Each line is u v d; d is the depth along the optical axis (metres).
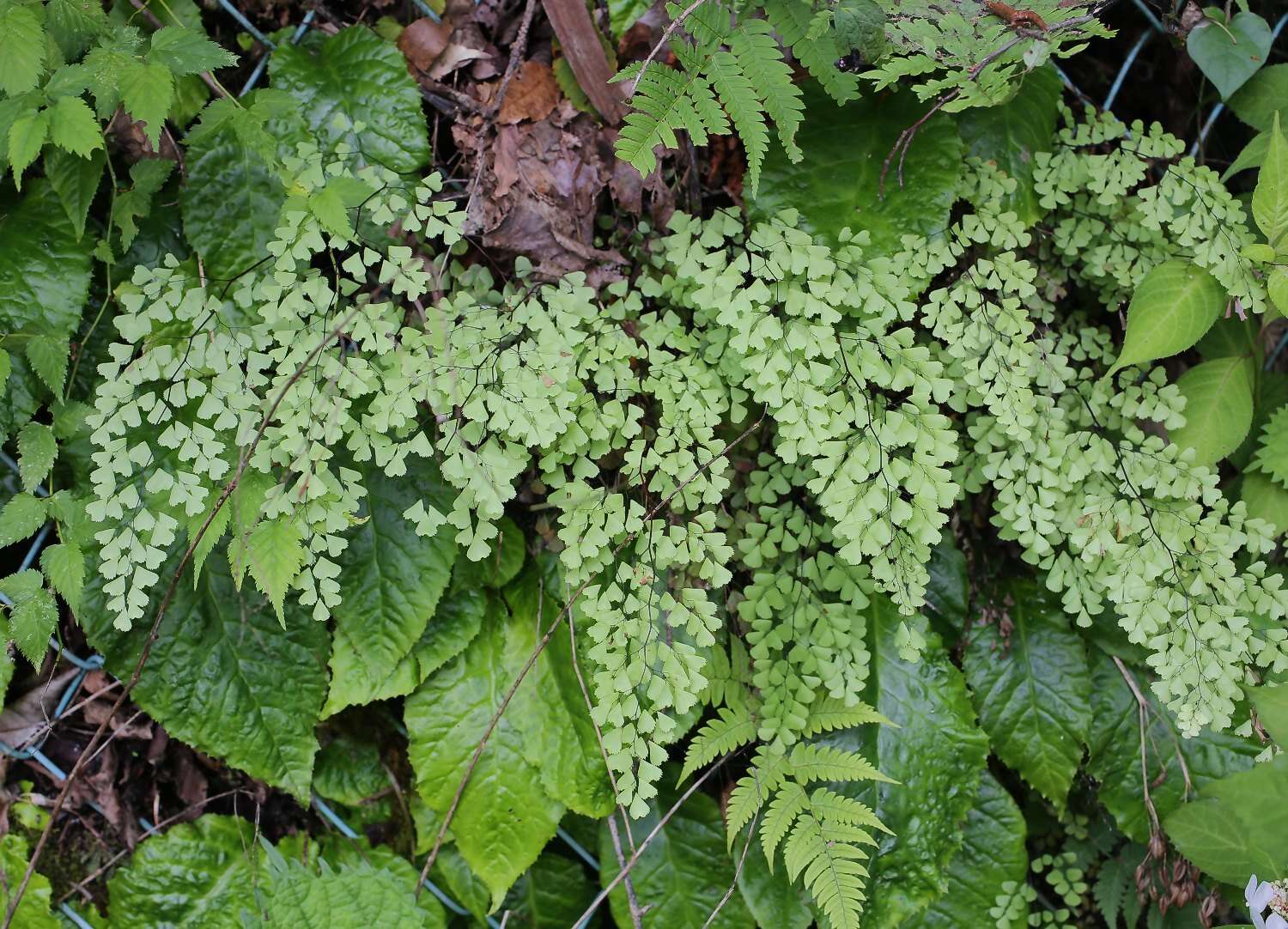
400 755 0.83
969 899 0.83
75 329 0.73
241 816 0.82
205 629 0.76
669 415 0.74
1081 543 0.77
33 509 0.71
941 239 0.76
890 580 0.74
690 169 0.79
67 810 0.79
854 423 0.75
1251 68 0.81
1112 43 0.91
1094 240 0.82
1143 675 0.85
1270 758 0.78
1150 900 0.86
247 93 0.76
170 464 0.73
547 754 0.79
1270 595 0.77
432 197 0.78
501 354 0.72
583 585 0.78
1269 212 0.76
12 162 0.68
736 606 0.79
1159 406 0.79
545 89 0.78
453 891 0.82
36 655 0.71
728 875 0.82
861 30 0.73
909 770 0.80
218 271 0.74
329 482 0.71
